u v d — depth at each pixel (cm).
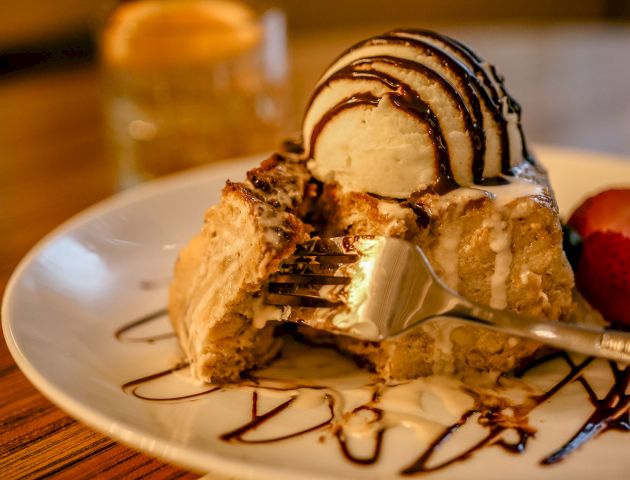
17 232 36
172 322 28
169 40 43
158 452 21
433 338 26
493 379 26
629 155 41
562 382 25
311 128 27
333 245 25
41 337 25
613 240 28
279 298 25
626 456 22
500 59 58
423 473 22
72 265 29
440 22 77
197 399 25
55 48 70
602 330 24
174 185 34
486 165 26
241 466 21
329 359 27
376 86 26
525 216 25
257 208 25
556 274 26
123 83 45
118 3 46
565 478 21
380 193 26
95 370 25
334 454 23
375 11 79
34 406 25
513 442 23
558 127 45
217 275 26
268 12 47
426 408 24
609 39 63
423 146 25
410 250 25
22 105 53
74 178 41
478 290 26
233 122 45
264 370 26
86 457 23
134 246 31
